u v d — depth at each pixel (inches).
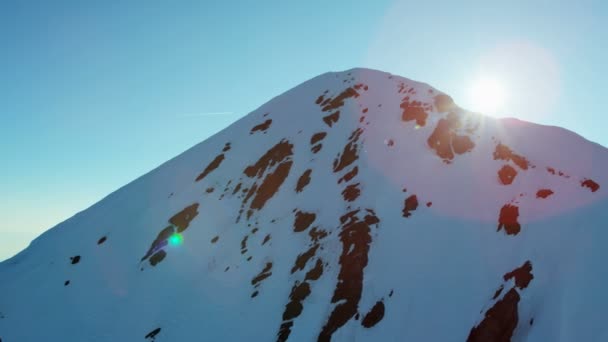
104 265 1983.3
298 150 2102.6
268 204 1876.2
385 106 2159.2
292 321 1325.0
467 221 1403.8
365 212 1565.0
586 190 1347.2
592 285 1008.9
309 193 1802.4
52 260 2226.9
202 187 2208.4
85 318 1707.7
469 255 1285.7
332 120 2207.2
